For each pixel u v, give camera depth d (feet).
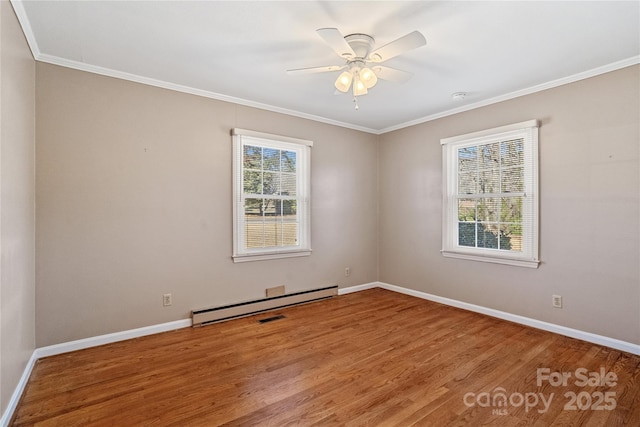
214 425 5.74
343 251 14.88
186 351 8.77
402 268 15.05
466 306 12.49
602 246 9.05
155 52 8.25
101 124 9.12
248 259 11.96
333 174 14.51
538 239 10.34
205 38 7.60
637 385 7.00
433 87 10.57
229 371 7.67
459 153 12.93
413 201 14.52
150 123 9.93
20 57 6.81
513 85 10.41
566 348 8.86
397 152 15.23
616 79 8.80
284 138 12.78
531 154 10.55
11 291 6.15
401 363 8.07
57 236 8.49
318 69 7.64
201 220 10.90
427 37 7.55
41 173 8.25
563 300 9.82
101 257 9.12
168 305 10.25
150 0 6.15
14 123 6.40
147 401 6.47
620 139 8.73
